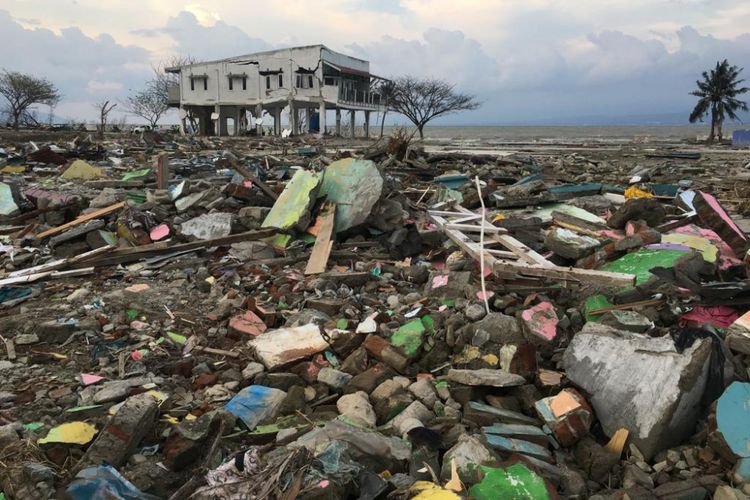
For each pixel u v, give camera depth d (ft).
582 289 20.98
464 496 10.95
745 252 24.86
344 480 10.96
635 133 376.68
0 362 17.03
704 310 19.15
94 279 24.72
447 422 14.43
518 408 15.49
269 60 174.91
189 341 18.84
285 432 13.52
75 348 18.10
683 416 13.52
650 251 23.29
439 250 29.04
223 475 10.87
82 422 13.47
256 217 30.81
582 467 13.55
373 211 29.60
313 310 21.11
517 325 18.10
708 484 11.96
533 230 29.35
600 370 14.96
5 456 11.96
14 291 22.67
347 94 185.57
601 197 40.81
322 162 59.47
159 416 14.01
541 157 97.35
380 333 18.54
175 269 26.14
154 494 11.48
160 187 40.19
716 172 76.43
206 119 189.16
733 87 210.38
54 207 32.55
